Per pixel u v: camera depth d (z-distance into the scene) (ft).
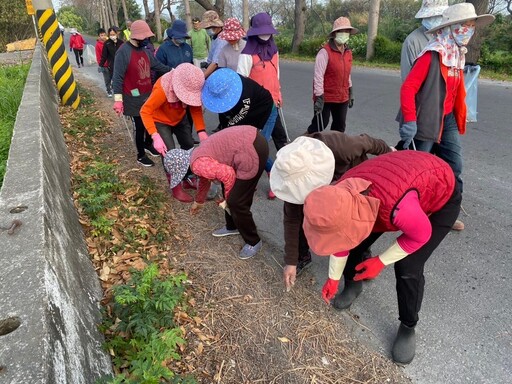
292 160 7.24
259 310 9.52
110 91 32.17
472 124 21.62
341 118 18.13
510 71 39.32
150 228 12.44
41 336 5.09
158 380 6.51
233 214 10.62
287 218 8.61
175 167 10.59
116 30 30.45
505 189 14.51
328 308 9.61
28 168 9.75
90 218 12.27
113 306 8.64
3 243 6.88
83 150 18.69
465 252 11.28
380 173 7.14
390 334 8.92
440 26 10.41
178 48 21.80
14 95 22.16
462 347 8.45
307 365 8.20
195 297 9.91
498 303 9.48
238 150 9.91
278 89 15.49
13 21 72.95
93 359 6.79
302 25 67.56
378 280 10.50
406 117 10.97
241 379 7.93
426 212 7.66
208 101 11.76
